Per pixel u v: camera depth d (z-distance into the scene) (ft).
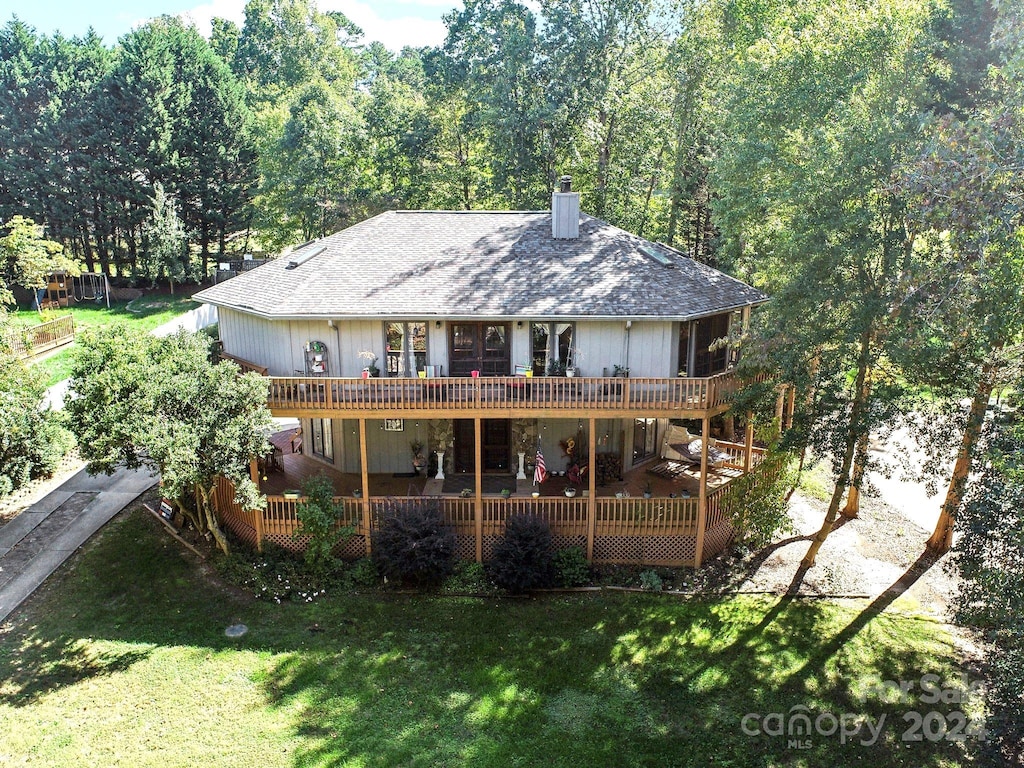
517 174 124.47
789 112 81.82
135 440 50.83
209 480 57.72
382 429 73.72
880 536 70.64
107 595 58.03
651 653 53.06
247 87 232.94
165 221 149.48
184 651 51.75
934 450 65.21
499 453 74.23
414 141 150.51
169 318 143.43
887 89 64.34
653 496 68.18
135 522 69.21
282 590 59.00
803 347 52.42
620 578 61.98
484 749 43.91
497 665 51.52
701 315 65.21
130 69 148.77
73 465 81.51
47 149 147.43
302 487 63.82
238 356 74.95
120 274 167.02
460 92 148.97
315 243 79.92
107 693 47.24
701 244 140.46
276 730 44.80
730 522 65.21
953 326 48.65
